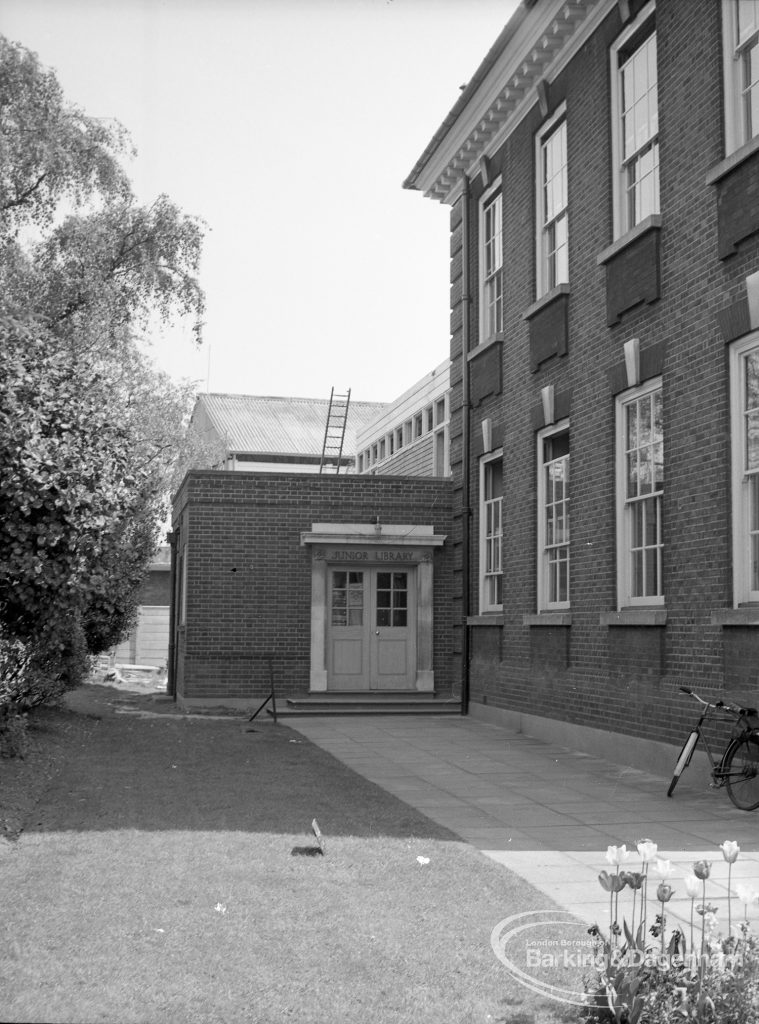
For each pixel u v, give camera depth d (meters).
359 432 33.91
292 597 18.25
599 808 8.63
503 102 15.04
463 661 16.94
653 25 11.54
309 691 18.06
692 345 10.25
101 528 10.03
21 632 10.43
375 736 13.88
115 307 19.39
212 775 9.84
